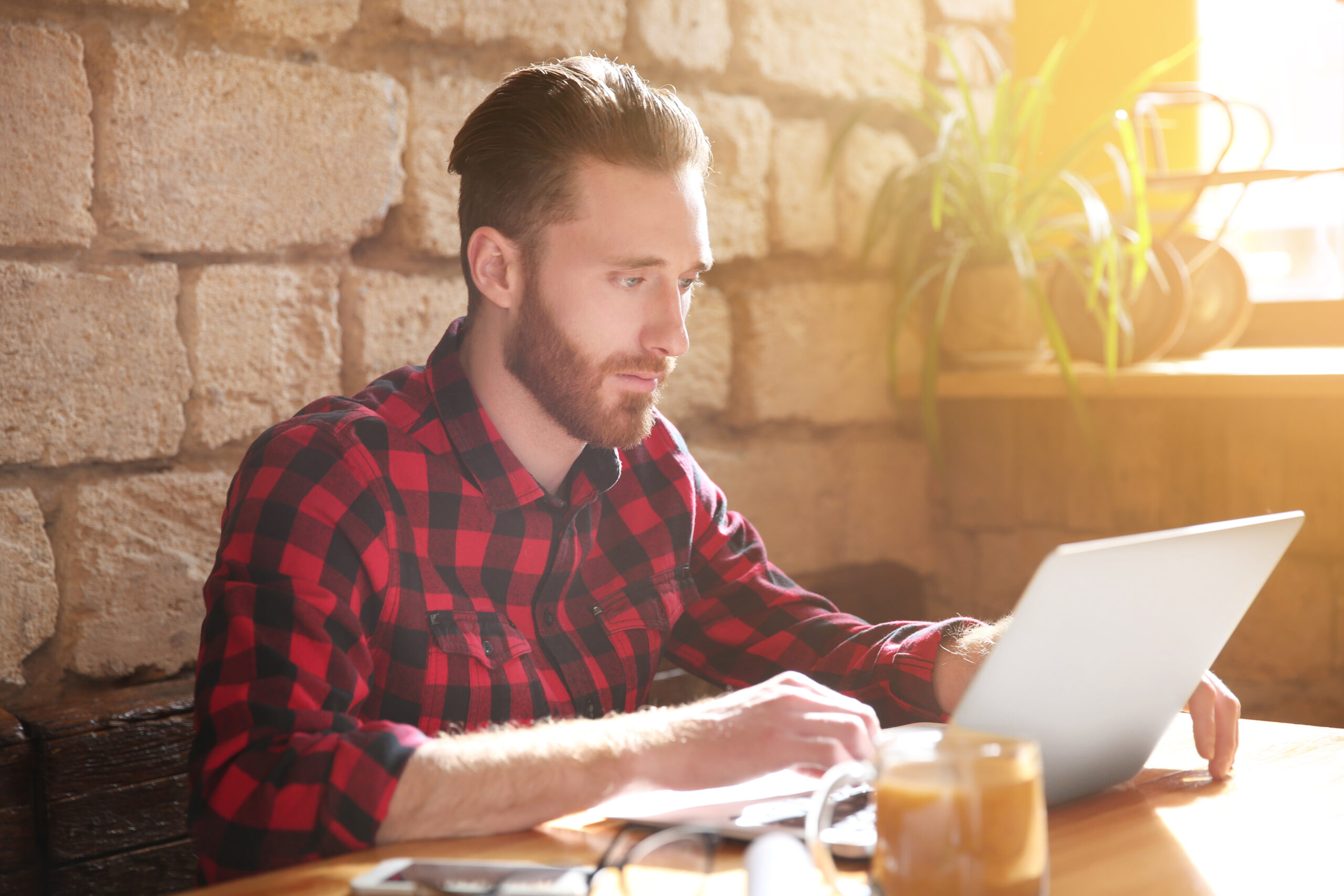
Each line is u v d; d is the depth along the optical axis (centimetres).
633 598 140
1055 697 88
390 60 194
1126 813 94
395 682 121
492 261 130
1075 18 282
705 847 84
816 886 73
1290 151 275
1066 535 256
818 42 249
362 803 89
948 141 237
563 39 211
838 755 88
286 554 112
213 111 173
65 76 161
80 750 152
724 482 239
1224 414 233
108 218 165
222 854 94
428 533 125
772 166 244
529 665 128
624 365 126
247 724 99
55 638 166
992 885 64
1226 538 91
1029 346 254
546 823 92
